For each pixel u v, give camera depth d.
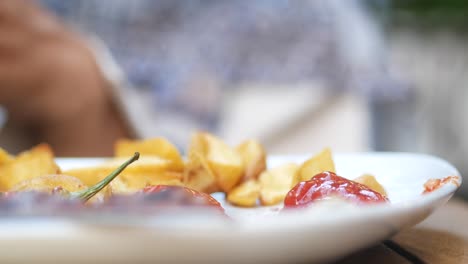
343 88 0.95
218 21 0.94
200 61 0.93
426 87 1.36
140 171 0.36
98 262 0.24
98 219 0.23
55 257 0.24
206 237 0.23
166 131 0.89
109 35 0.94
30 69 0.80
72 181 0.32
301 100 0.94
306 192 0.30
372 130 1.13
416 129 1.32
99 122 0.84
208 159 0.39
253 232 0.24
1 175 0.36
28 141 0.84
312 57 0.94
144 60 0.93
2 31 0.79
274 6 0.95
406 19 1.41
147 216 0.23
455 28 1.38
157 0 0.94
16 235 0.23
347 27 0.97
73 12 0.95
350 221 0.25
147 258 0.24
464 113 1.35
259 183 0.39
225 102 0.93
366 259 0.32
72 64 0.82
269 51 0.94
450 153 1.35
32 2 0.84
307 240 0.24
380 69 1.00
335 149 0.96
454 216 0.40
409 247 0.34
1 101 0.80
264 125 0.93
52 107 0.82
